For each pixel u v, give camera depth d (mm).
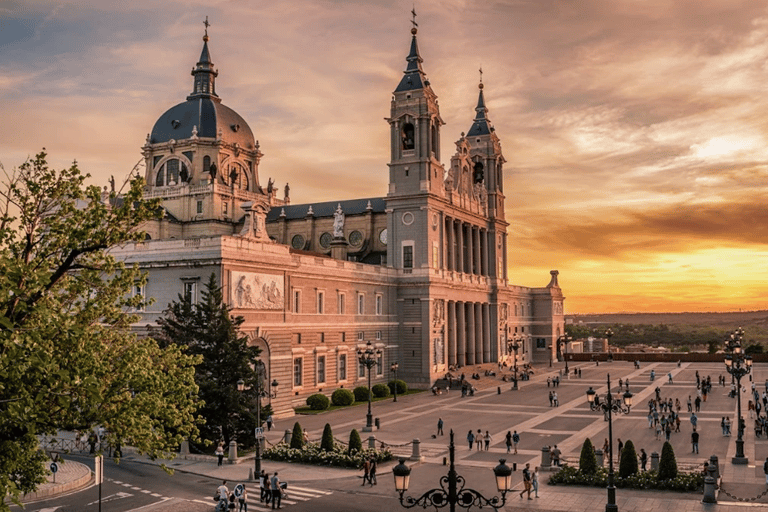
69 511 43344
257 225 84750
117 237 30672
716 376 139125
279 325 85750
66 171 30438
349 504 46219
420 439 70125
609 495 41469
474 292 143375
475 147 156375
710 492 46156
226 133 147125
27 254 29453
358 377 111125
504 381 131875
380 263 132625
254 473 53281
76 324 28938
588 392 46656
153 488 49875
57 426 28141
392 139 125250
